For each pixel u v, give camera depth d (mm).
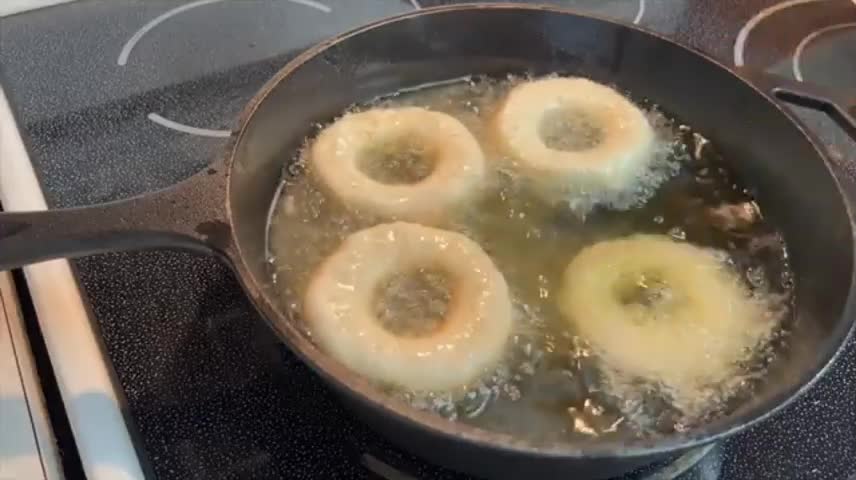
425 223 393
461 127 423
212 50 487
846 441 327
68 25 495
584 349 343
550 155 413
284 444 315
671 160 423
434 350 321
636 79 444
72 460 317
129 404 321
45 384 336
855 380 348
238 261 291
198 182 312
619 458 252
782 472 317
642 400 326
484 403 323
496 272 356
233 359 339
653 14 542
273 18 514
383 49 425
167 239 294
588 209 405
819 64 508
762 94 392
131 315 350
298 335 271
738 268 379
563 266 378
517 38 443
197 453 310
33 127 429
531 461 258
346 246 360
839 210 345
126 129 434
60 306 332
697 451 317
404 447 307
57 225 288
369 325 329
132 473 294
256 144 363
